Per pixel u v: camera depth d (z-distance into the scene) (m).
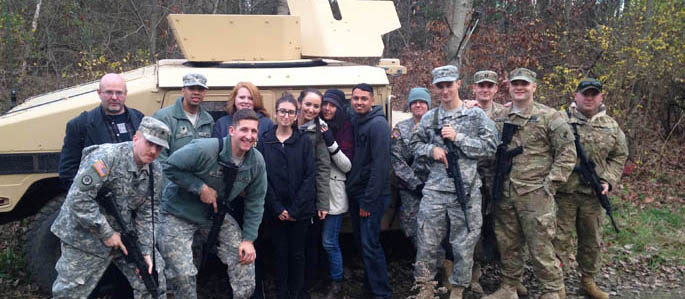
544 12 11.35
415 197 4.43
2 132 4.06
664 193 7.91
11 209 4.11
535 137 4.15
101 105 3.85
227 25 4.90
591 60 9.58
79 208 3.06
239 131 3.34
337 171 4.21
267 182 3.94
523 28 10.09
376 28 5.66
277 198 3.94
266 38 5.03
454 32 7.39
